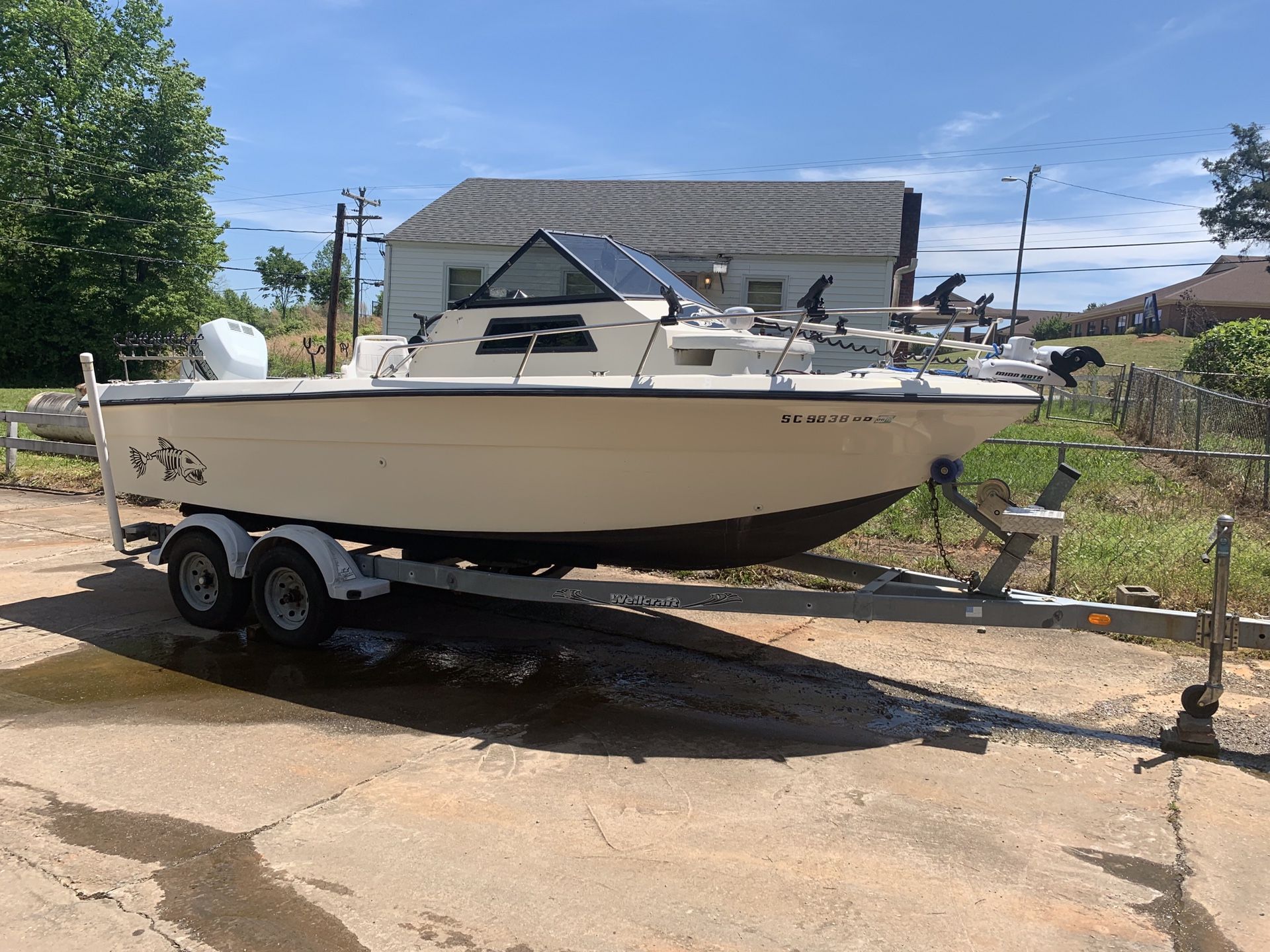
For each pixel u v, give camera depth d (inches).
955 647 225.3
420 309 761.6
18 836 122.8
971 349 181.8
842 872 118.7
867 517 187.9
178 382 228.4
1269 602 238.8
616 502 187.5
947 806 139.6
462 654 212.1
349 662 203.6
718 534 189.5
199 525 217.6
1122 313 2267.5
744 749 160.9
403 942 100.7
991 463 458.3
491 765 150.5
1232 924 108.7
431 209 808.9
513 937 102.2
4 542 315.6
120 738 157.5
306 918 104.7
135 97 1263.5
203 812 130.7
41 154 1242.0
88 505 390.0
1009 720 178.1
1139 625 165.5
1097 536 303.6
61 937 100.0
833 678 201.8
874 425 167.6
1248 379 704.4
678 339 191.2
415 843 123.0
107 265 1238.3
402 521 207.5
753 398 164.2
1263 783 150.4
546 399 176.2
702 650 220.2
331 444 208.8
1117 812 138.5
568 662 208.7
